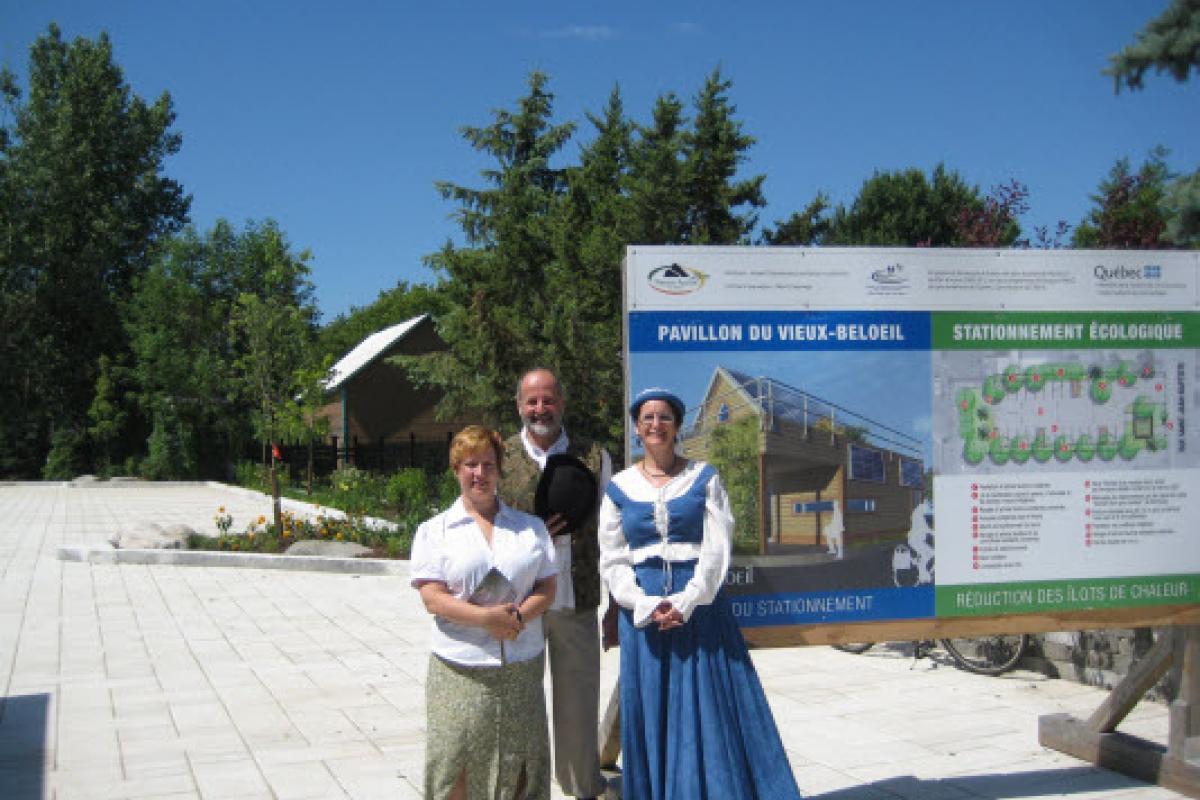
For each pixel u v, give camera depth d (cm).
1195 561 541
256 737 638
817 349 508
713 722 418
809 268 507
